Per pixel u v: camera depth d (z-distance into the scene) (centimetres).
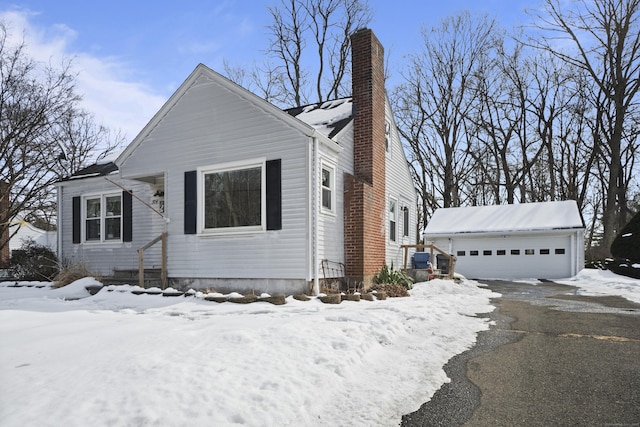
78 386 340
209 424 292
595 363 474
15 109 1783
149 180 1175
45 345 473
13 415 290
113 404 309
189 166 1033
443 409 354
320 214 959
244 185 975
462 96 3216
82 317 682
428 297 1004
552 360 489
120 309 809
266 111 954
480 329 657
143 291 931
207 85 1024
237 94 988
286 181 927
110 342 481
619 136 2617
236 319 634
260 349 450
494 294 1196
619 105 2591
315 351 459
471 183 3297
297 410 331
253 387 354
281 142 938
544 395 383
